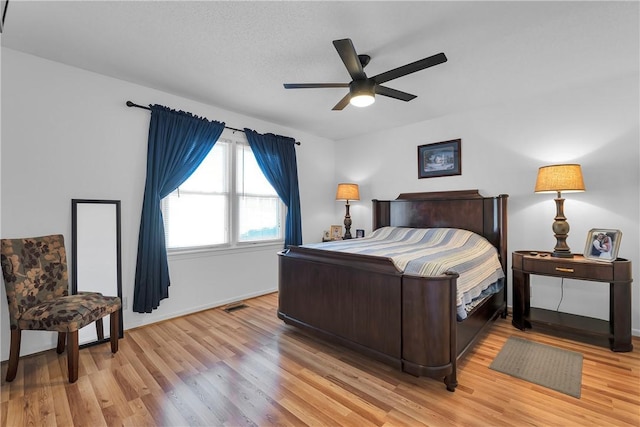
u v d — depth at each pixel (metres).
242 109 3.68
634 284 2.75
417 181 4.23
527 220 3.32
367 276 2.22
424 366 1.92
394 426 1.63
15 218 2.34
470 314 2.31
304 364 2.28
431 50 2.31
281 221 4.45
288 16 1.93
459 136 3.81
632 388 1.94
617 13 1.88
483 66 2.58
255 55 2.41
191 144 3.30
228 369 2.20
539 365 2.24
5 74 2.31
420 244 3.31
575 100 3.04
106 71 2.70
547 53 2.37
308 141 4.81
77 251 2.59
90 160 2.70
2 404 1.79
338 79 2.84
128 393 1.91
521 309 2.91
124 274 2.91
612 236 2.63
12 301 2.06
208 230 3.62
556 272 2.71
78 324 2.04
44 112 2.47
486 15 1.90
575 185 2.69
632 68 2.62
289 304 2.86
